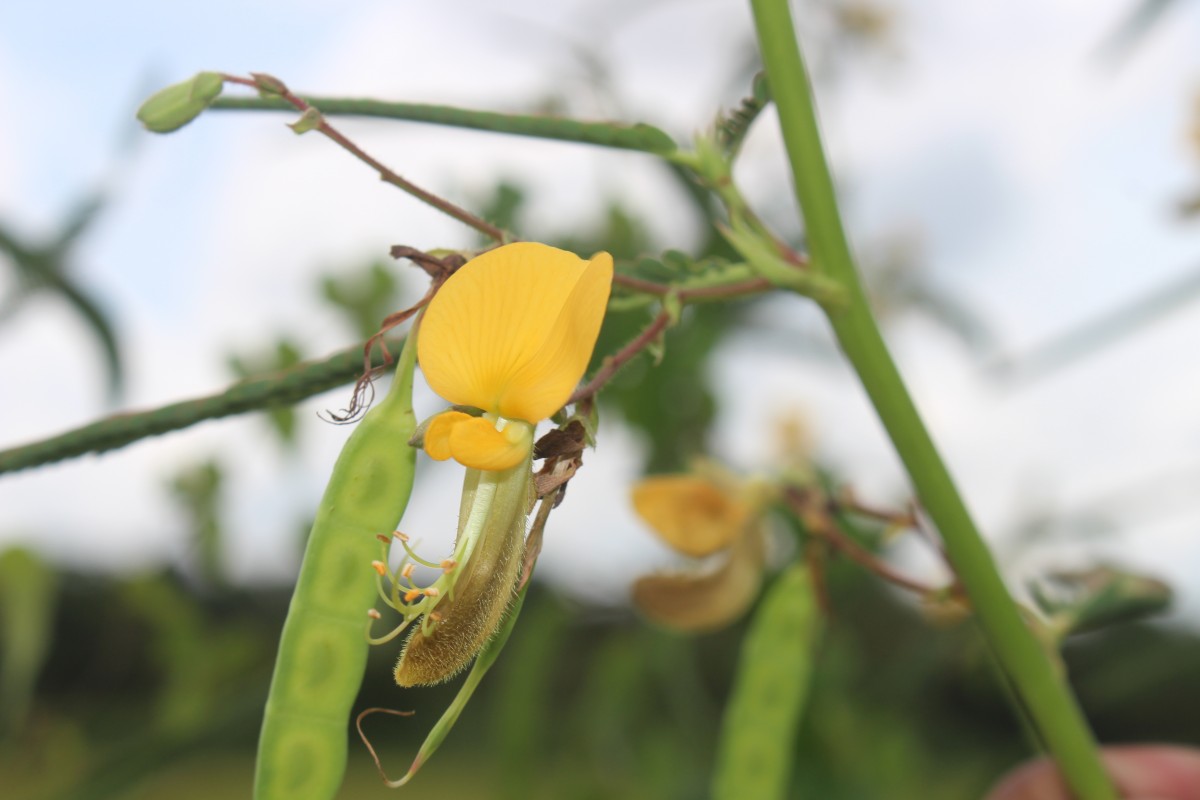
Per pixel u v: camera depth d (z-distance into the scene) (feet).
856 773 1.33
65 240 1.26
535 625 1.46
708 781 1.45
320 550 0.67
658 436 1.47
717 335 1.45
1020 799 1.02
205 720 1.22
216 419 0.75
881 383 0.77
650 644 1.49
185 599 1.69
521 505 0.68
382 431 0.68
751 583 1.02
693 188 1.31
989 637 0.79
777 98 0.76
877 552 1.44
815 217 0.76
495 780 1.45
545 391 0.67
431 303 0.67
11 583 1.50
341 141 0.69
